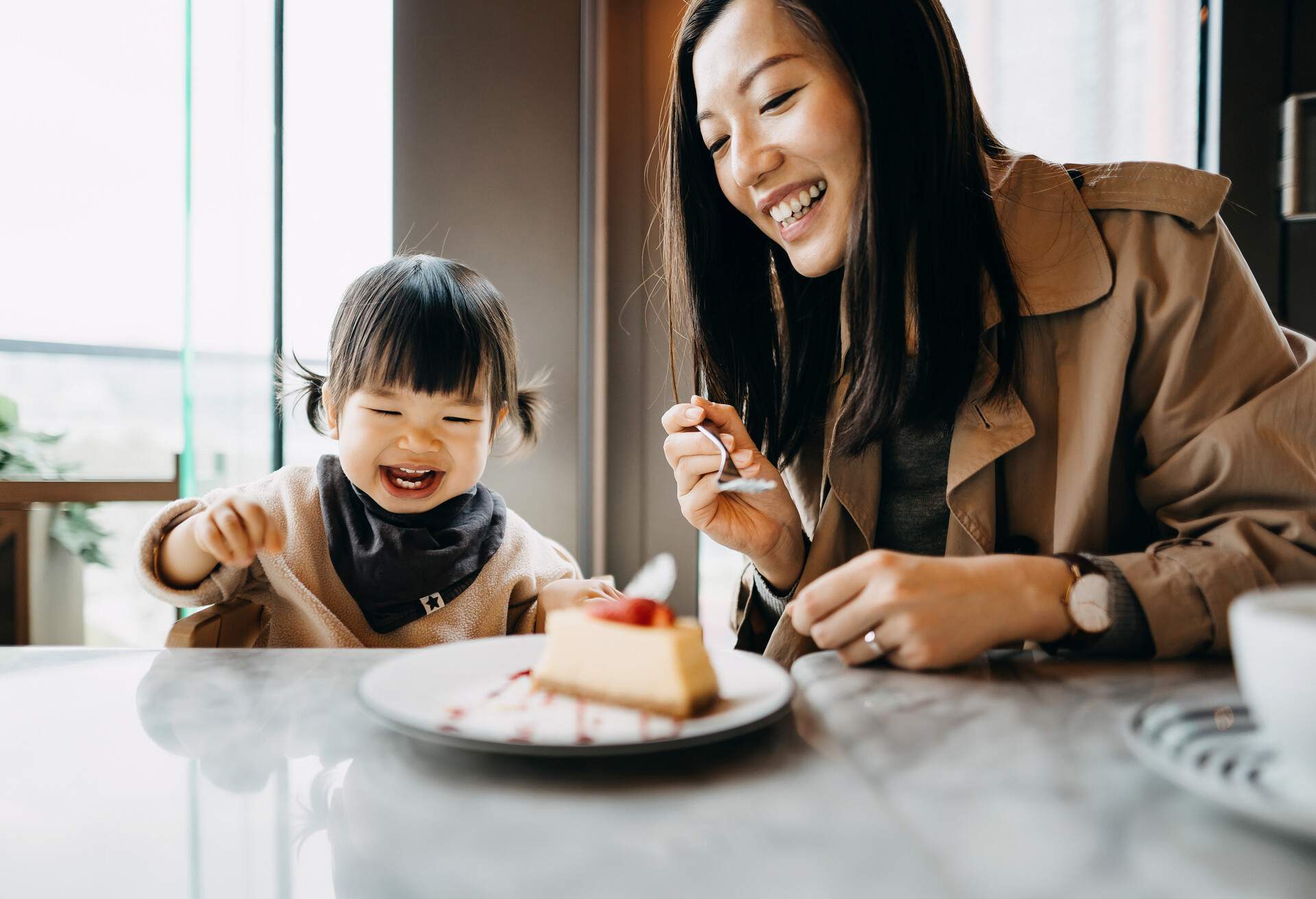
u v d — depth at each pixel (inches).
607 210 51.6
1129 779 12.7
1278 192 49.5
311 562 39.2
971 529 29.5
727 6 30.2
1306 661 9.5
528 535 45.4
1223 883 9.3
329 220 50.6
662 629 16.1
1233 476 25.4
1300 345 31.0
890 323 28.3
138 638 49.4
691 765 13.7
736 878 9.7
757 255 37.0
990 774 12.9
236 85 49.4
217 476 49.6
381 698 15.6
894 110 27.9
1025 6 52.3
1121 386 28.3
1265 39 49.3
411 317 38.6
